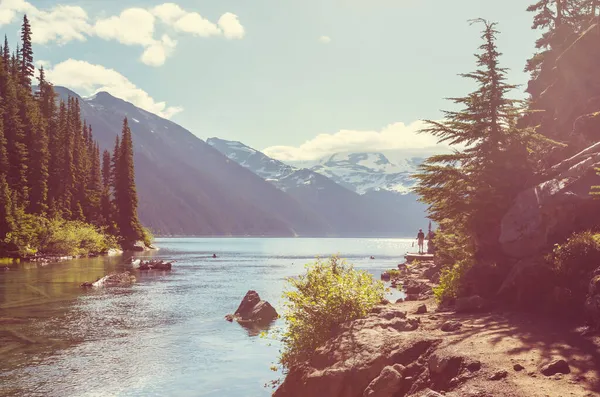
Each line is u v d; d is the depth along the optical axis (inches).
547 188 610.5
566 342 395.5
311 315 550.3
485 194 670.5
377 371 406.6
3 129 3075.8
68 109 4616.1
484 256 682.2
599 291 429.1
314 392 420.5
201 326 910.4
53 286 1492.4
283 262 3043.8
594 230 546.3
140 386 565.0
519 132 700.7
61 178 3863.2
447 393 328.5
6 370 623.8
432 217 722.2
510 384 320.8
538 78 1513.3
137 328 887.7
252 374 611.8
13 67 4087.1
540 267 540.1
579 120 791.1
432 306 693.9
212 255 3880.4
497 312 545.6
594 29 1087.0
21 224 2760.8
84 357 687.1
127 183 4510.3
